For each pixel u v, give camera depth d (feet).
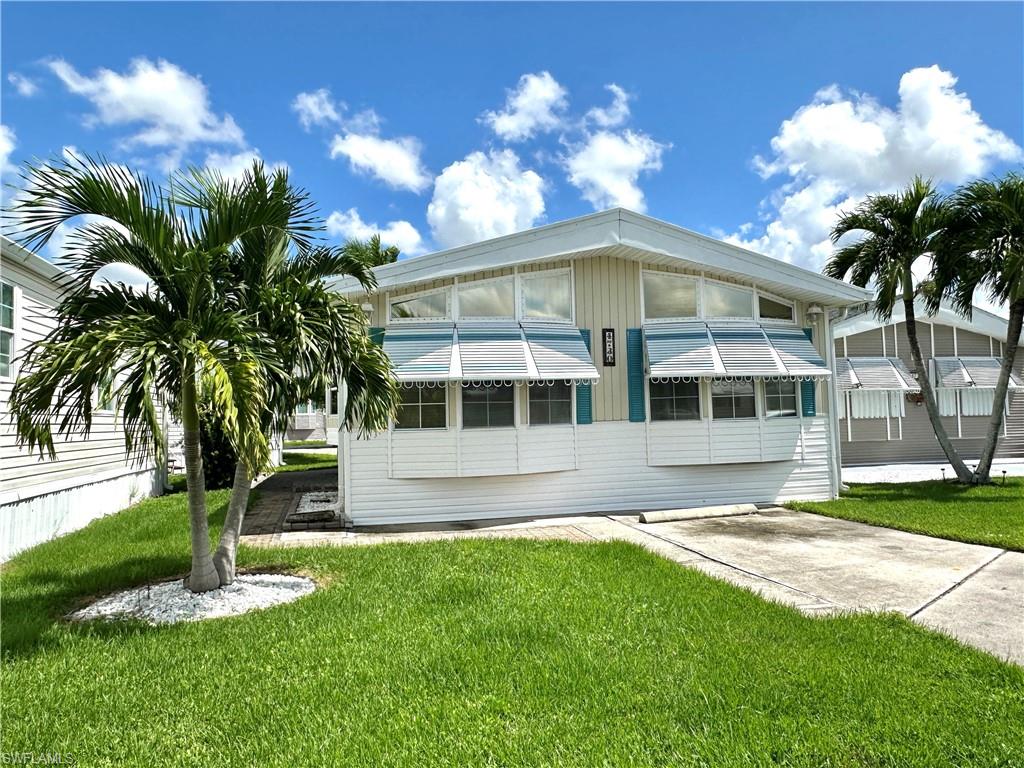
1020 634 16.88
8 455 28.71
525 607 18.63
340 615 18.13
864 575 23.40
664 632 16.51
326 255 23.50
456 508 37.47
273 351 18.94
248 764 10.37
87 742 11.13
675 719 11.77
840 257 49.37
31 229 17.54
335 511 38.99
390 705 12.44
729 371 39.24
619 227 39.19
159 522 34.96
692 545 29.53
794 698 12.50
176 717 12.09
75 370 15.42
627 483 40.27
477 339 36.88
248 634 16.61
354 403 23.36
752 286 43.34
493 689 13.10
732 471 42.22
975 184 44.06
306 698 12.79
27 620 18.06
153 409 16.20
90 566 24.82
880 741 10.86
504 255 37.63
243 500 22.82
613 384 40.32
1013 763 10.12
